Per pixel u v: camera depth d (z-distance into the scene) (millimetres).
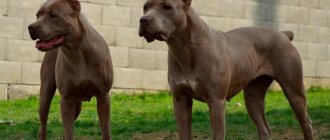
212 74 6938
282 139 9562
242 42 7516
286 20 16359
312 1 16734
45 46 6953
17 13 13281
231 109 12766
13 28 13250
